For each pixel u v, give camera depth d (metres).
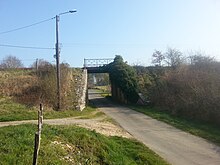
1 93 37.16
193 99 32.22
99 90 98.12
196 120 29.64
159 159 16.98
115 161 14.88
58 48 35.47
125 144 19.77
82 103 39.72
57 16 35.00
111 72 53.50
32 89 38.19
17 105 33.31
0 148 11.93
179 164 16.31
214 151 18.95
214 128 25.77
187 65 43.81
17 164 10.88
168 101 39.72
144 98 47.72
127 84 49.59
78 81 45.97
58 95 35.47
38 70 45.28
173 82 41.09
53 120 29.12
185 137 22.92
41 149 12.31
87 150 14.78
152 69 55.19
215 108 27.64
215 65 37.97
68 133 15.64
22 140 12.93
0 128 15.71
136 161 16.38
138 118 32.47
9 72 46.50
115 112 37.97
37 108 33.03
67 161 12.55
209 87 30.58
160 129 26.16
